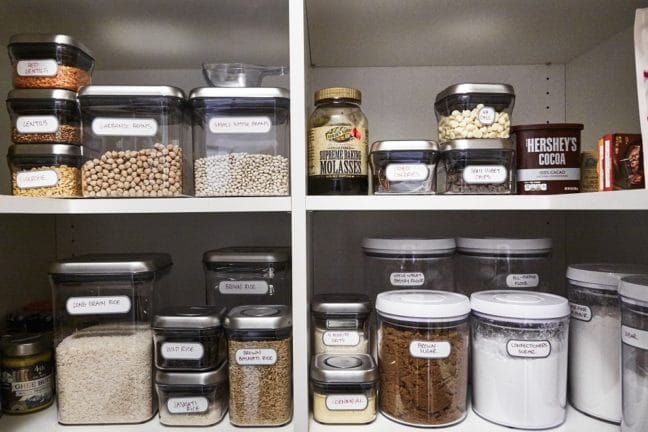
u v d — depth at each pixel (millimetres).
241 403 743
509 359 718
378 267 916
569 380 797
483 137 786
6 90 1030
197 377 741
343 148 799
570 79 1116
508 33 961
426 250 869
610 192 604
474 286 927
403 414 737
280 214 1145
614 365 726
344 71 1149
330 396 740
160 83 1161
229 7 857
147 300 817
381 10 857
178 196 768
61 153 782
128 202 742
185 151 793
